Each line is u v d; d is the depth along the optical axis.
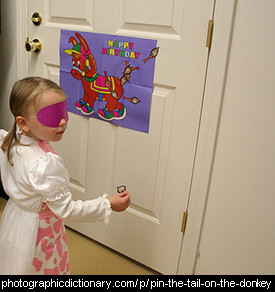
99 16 1.40
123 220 1.59
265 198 1.21
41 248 1.08
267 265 1.27
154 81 1.33
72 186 1.74
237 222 1.29
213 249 1.38
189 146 1.32
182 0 1.20
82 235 1.77
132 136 1.45
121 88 1.41
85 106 1.54
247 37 1.12
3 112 1.89
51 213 1.09
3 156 1.10
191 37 1.21
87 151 1.61
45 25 1.58
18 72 1.74
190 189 1.36
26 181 1.00
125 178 1.52
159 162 1.41
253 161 1.20
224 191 1.29
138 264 1.60
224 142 1.24
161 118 1.35
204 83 1.23
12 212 1.10
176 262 1.48
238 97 1.18
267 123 1.15
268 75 1.11
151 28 1.30
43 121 1.02
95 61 1.45
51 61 1.60
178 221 1.43
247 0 1.09
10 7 1.66
